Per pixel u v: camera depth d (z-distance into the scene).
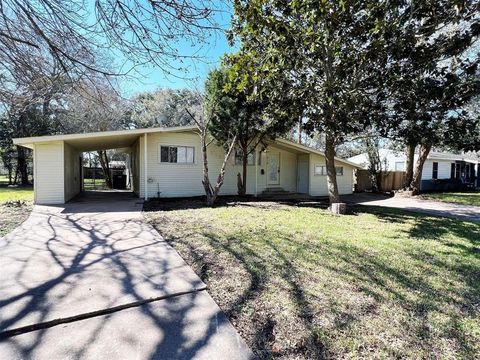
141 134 10.56
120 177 19.45
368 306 2.67
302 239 4.99
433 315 2.54
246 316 2.47
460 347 2.10
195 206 9.10
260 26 4.84
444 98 5.60
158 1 2.98
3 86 4.09
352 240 5.02
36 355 1.92
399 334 2.24
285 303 2.69
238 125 10.15
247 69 5.63
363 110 6.42
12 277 3.14
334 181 8.91
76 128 16.25
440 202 11.89
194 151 11.90
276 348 2.05
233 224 6.14
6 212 7.33
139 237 4.99
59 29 3.17
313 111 6.79
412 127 6.40
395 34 5.21
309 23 5.30
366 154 18.59
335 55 5.85
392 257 4.12
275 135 11.04
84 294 2.76
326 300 2.76
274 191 14.28
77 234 5.17
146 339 2.12
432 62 5.41
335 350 2.04
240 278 3.27
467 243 4.99
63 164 9.20
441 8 4.72
